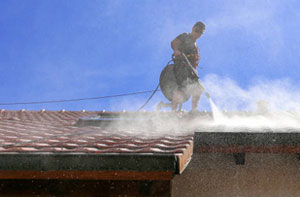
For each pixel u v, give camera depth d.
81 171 3.14
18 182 3.56
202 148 4.06
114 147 3.47
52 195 3.53
